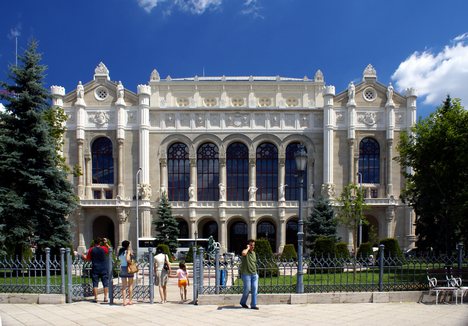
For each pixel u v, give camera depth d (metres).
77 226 64.88
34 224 28.55
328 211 58.53
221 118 68.56
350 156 67.38
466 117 29.33
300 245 18.12
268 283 20.83
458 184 31.02
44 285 18.25
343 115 68.81
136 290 18.73
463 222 29.86
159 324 13.57
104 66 69.25
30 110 29.88
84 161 67.50
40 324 13.70
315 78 69.88
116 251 64.75
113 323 13.77
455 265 23.53
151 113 68.69
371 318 14.45
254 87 69.44
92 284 19.27
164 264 18.53
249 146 68.25
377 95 69.50
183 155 69.38
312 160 68.50
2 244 26.95
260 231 72.31
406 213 66.38
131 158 67.69
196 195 68.19
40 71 31.27
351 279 21.98
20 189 29.03
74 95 68.56
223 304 17.19
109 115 68.31
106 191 68.06
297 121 68.81
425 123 34.31
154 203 67.38
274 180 69.31
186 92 69.50
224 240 66.81
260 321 13.96
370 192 68.19
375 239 57.91
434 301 17.83
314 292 17.94
